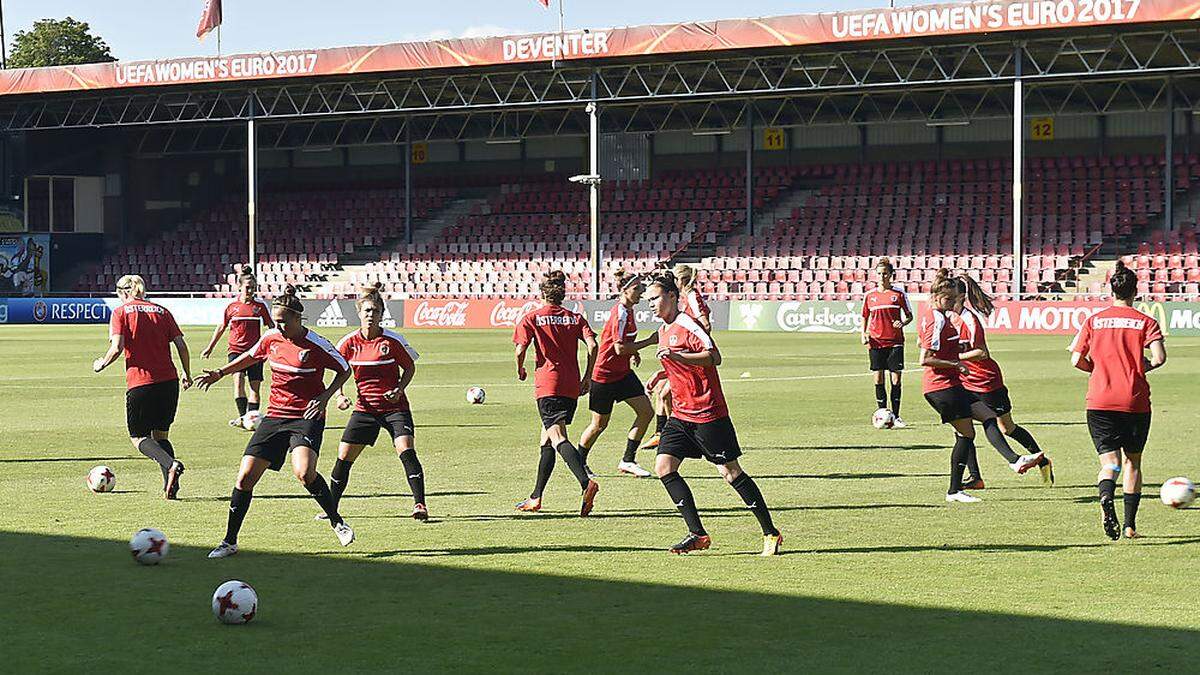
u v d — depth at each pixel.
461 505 12.73
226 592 8.29
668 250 59.97
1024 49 45.19
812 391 24.84
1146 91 54.88
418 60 50.06
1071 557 10.26
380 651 7.74
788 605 8.78
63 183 64.69
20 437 18.14
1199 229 52.66
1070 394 24.03
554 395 12.26
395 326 54.66
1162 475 14.28
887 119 59.78
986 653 7.63
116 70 54.22
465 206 66.12
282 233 66.25
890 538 11.04
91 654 7.68
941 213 57.59
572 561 10.17
